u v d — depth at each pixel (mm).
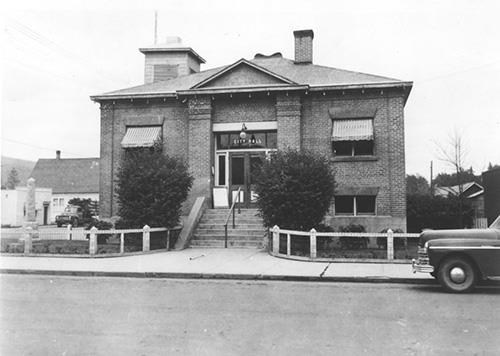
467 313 8031
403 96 20766
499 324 7230
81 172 68812
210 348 5957
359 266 13750
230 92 21500
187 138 22578
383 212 20375
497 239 10281
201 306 8617
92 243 15992
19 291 10289
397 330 6852
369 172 20625
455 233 10742
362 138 20297
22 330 6859
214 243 18844
